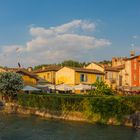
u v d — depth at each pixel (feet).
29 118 172.76
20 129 134.82
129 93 264.31
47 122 158.20
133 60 299.38
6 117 174.91
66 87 243.40
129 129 139.33
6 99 224.94
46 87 262.88
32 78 290.15
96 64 312.71
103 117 157.38
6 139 113.50
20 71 283.18
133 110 153.89
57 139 115.03
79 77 284.20
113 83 297.12
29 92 243.60
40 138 116.37
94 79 291.58
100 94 198.80
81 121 163.22
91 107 162.40
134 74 297.12
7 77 226.79
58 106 176.65
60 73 299.58
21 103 205.87
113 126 147.64
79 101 167.73
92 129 137.90
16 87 224.94
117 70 308.81
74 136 121.08
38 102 190.19
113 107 155.43
